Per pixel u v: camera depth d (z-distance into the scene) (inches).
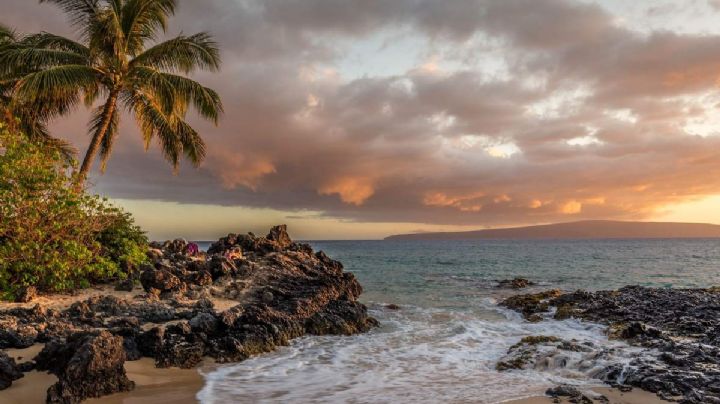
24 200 598.2
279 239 1120.8
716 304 753.0
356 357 468.1
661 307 733.9
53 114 946.1
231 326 513.0
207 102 932.6
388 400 329.4
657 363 391.2
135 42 974.4
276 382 378.0
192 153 1049.5
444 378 388.2
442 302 938.1
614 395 333.4
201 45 951.0
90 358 325.4
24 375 352.5
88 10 929.5
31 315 491.8
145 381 374.0
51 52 866.1
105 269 705.6
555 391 336.5
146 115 978.7
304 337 564.4
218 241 1047.6
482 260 2974.9
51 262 605.3
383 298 1002.7
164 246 978.7
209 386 364.2
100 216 714.2
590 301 796.6
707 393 326.0
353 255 4082.2
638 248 5684.1
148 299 604.1
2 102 904.3
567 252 4503.0
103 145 1010.1
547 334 585.6
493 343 535.5
